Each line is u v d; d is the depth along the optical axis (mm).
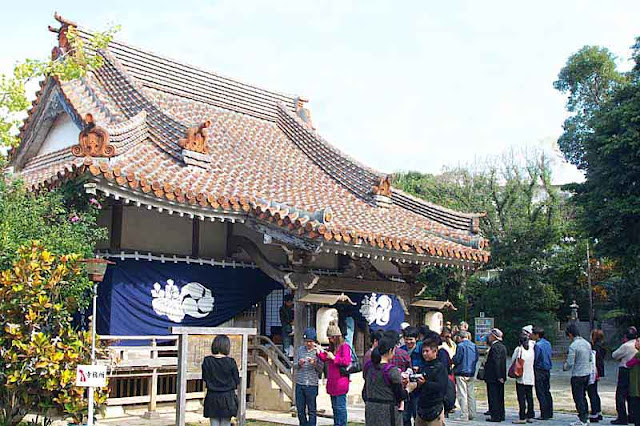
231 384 8820
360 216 15766
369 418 7668
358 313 17359
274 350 14633
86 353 9164
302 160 19672
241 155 17500
